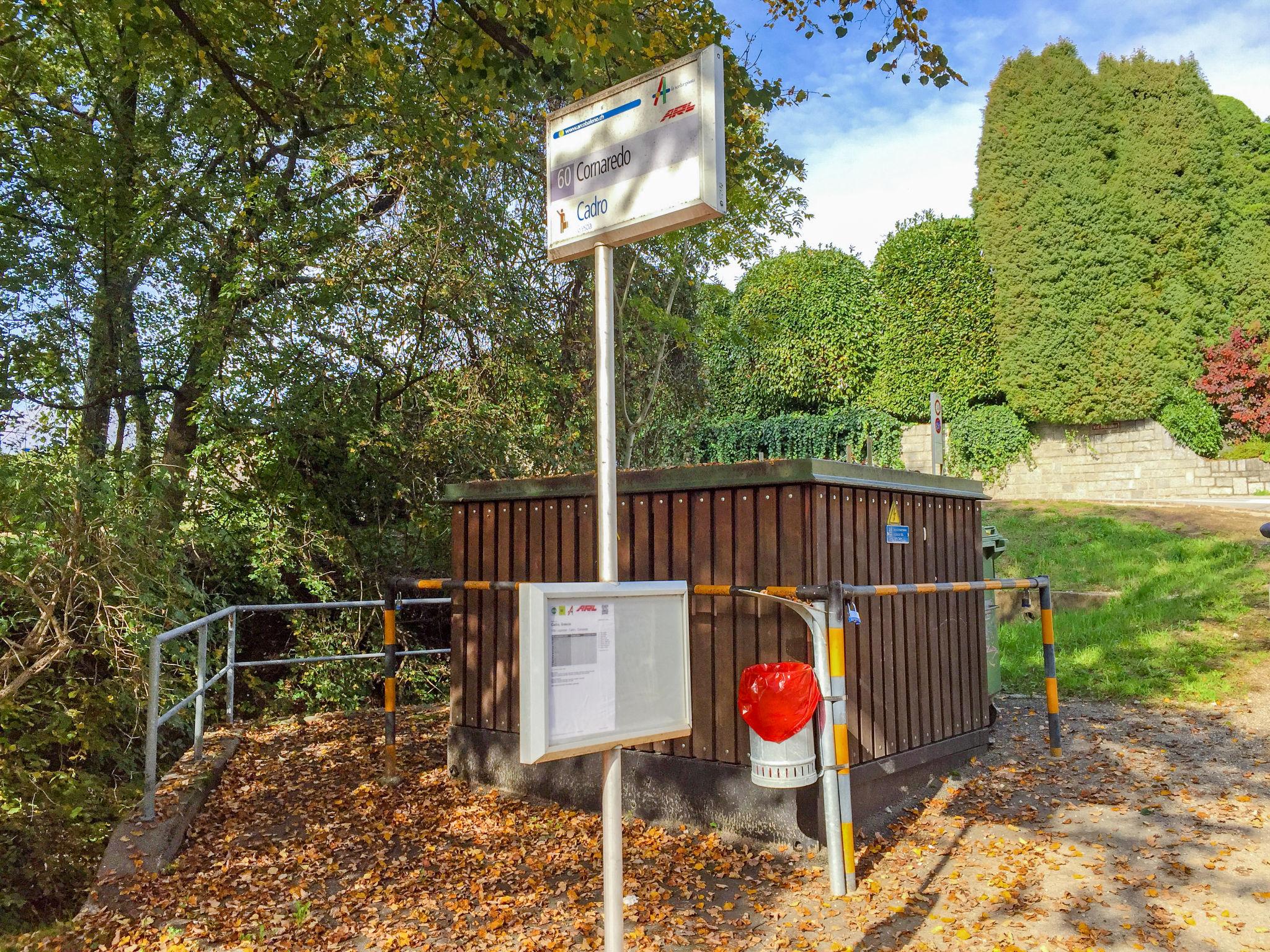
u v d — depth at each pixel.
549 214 2.66
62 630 6.46
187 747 7.98
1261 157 19.95
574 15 5.91
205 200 9.36
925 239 21.30
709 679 4.79
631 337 13.29
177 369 10.18
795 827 4.39
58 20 8.28
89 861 6.23
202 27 7.34
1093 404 19.70
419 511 11.07
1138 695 7.67
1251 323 19.30
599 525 2.42
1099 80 20.38
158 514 7.92
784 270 22.75
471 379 10.77
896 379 21.62
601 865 4.39
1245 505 15.19
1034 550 13.37
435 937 3.74
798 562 4.46
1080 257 20.05
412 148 9.54
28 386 9.04
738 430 23.27
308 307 9.72
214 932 3.84
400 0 7.64
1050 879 4.02
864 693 4.80
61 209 9.29
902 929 3.59
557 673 2.21
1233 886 3.86
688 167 2.32
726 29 7.72
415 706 8.71
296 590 10.88
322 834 5.02
